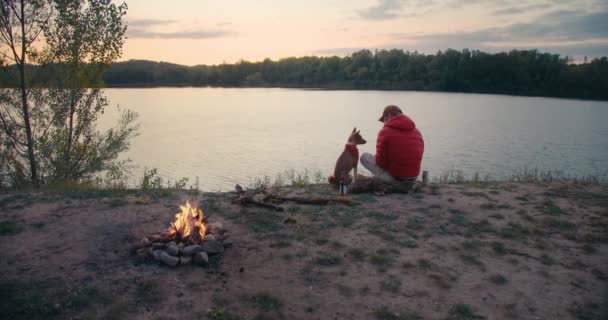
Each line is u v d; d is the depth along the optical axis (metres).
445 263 5.07
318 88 181.00
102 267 4.62
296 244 5.36
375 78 161.50
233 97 130.12
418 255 5.22
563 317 4.22
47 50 12.26
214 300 4.18
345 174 7.70
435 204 7.04
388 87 157.62
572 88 118.50
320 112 79.94
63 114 12.41
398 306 4.25
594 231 6.05
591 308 4.37
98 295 4.14
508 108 84.00
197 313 3.98
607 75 111.00
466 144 41.56
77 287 4.25
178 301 4.13
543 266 5.12
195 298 4.20
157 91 168.50
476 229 6.05
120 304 4.03
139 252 4.84
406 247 5.41
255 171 28.16
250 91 167.25
